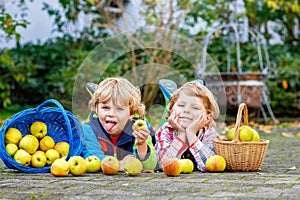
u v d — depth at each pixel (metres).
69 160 2.78
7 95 6.69
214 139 3.06
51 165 2.95
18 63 6.82
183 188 2.33
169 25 6.61
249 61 7.31
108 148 2.94
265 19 7.87
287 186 2.37
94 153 2.95
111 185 2.43
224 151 2.91
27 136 3.01
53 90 6.93
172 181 2.54
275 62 7.37
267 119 6.61
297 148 4.18
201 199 2.07
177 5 6.62
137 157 2.88
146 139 2.88
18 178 2.68
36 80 6.88
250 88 6.25
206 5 7.07
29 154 3.00
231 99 6.24
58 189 2.33
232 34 7.49
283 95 7.25
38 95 7.03
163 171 2.89
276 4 7.22
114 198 2.11
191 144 2.96
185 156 3.04
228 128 5.59
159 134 3.04
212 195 2.15
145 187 2.37
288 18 8.02
